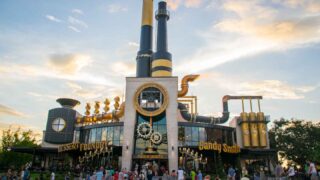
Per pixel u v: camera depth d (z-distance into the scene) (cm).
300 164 7094
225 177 4428
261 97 6334
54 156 5909
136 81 5388
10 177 2925
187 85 6309
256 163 5738
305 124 7375
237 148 5191
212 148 4872
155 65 6706
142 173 3691
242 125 6000
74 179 4175
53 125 6281
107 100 6356
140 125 5144
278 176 3003
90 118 6281
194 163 5091
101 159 5288
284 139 7250
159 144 5059
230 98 6481
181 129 5612
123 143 4994
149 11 7500
